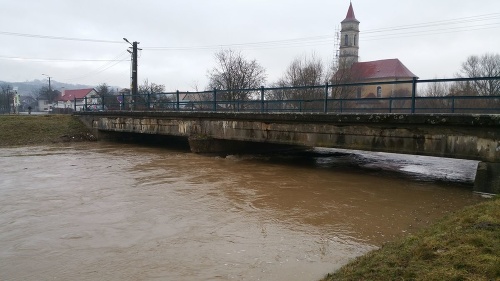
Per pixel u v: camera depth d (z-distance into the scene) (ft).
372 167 51.19
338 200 32.09
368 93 208.44
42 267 19.27
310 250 21.04
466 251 14.15
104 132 96.53
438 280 12.28
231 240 22.76
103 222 26.45
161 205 30.83
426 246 15.76
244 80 159.74
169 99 103.96
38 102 371.15
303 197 33.22
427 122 35.78
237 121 56.65
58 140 91.30
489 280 11.69
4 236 23.81
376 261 15.94
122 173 45.88
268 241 22.53
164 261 19.74
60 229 25.04
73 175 44.88
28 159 60.23
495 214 18.80
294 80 167.22
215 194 34.50
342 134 43.73
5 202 32.17
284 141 50.26
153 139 95.45
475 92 88.63
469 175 44.80
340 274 15.81
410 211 28.43
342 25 301.02
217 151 63.82
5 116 107.24
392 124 39.04
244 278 17.65
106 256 20.51
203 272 18.35
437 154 35.88
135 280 17.65
